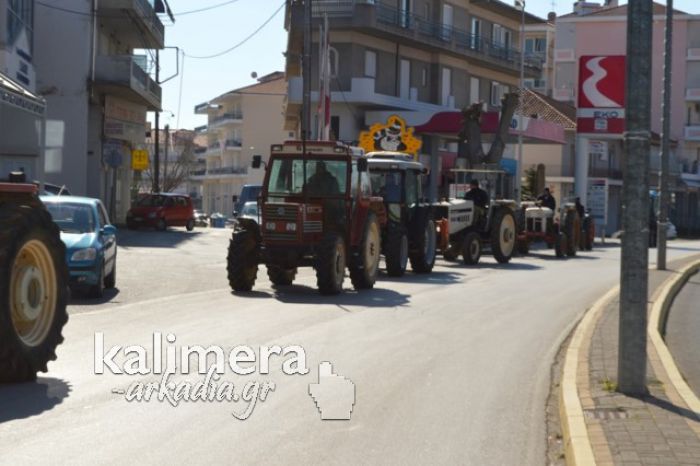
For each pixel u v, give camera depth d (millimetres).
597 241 60188
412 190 28562
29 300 11461
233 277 21719
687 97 96625
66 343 14148
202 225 73938
